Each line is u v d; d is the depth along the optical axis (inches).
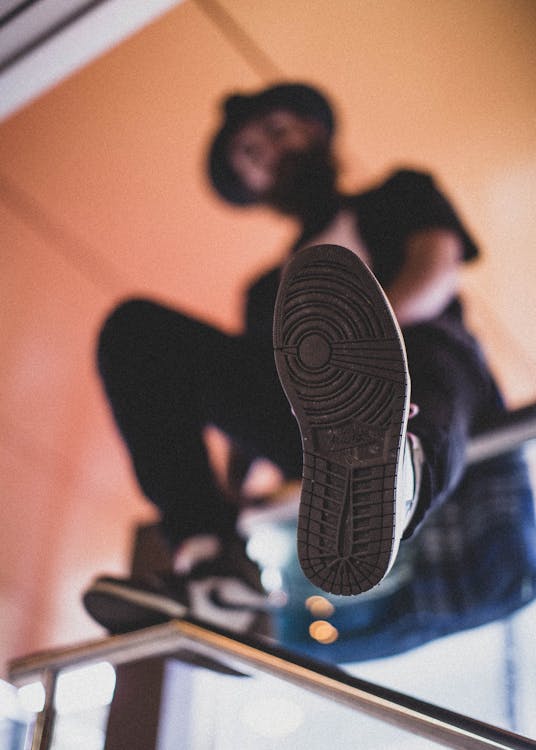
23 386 90.7
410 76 67.9
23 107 79.0
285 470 52.4
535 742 30.5
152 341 52.3
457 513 59.4
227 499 50.4
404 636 59.4
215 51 71.3
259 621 49.0
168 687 41.1
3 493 95.9
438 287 64.7
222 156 75.2
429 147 68.4
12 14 71.2
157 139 76.7
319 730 58.1
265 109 73.0
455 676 56.9
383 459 32.5
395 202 68.4
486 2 63.2
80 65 74.6
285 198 73.6
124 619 39.8
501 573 57.9
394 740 56.4
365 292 32.7
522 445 58.0
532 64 63.8
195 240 79.0
